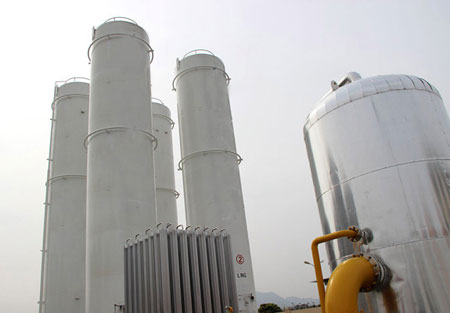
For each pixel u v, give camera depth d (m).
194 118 21.22
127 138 16.47
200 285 9.27
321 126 8.38
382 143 7.37
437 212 6.77
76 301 21.06
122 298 13.94
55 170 23.69
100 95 17.34
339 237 7.23
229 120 21.81
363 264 6.80
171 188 27.31
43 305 21.67
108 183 15.61
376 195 7.20
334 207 7.92
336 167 7.91
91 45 18.94
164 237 9.08
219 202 19.34
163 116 29.20
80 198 23.16
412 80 7.82
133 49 18.36
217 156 20.30
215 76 22.31
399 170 7.12
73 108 24.89
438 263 6.51
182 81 22.44
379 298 6.89
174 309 8.62
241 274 18.11
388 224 6.96
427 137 7.30
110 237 14.70
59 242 22.02
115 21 18.81
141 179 16.11
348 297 6.41
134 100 17.33
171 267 8.94
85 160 24.08
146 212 15.70
